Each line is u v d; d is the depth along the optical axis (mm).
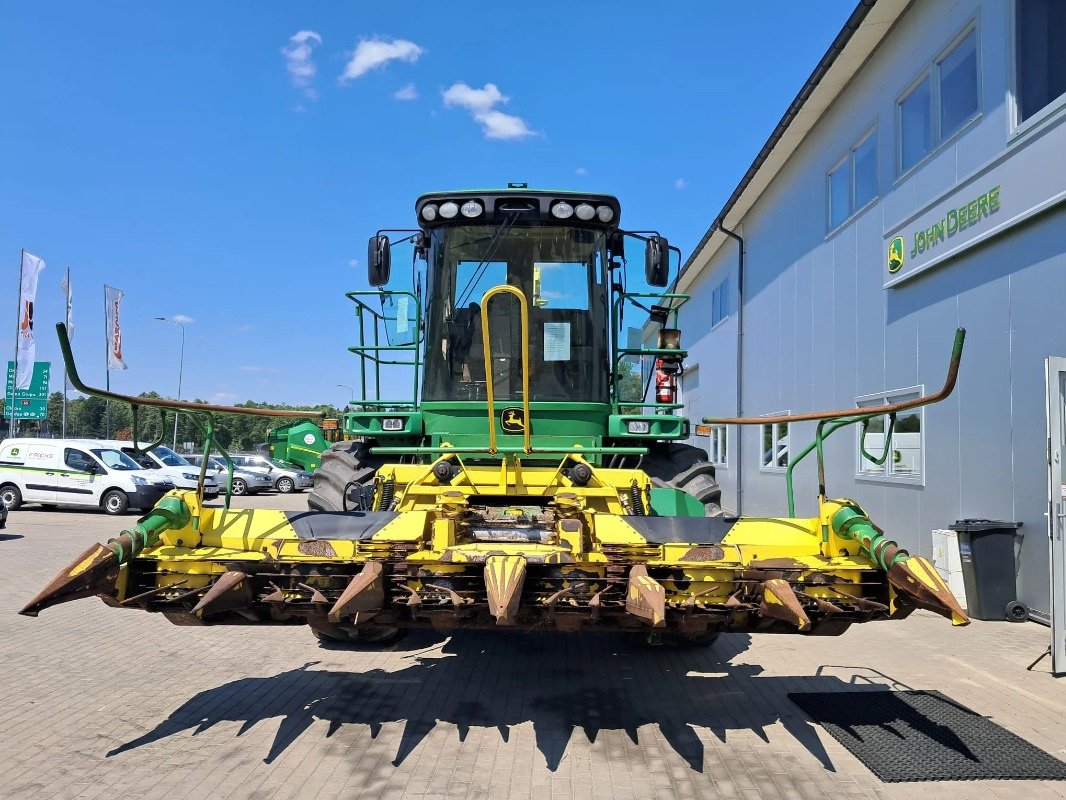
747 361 17391
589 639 6758
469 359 6094
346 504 6207
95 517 17672
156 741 4336
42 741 4324
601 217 6062
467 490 4961
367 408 6543
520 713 4852
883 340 10570
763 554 4234
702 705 5035
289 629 7090
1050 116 7027
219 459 30672
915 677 5691
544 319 6105
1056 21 7227
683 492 5648
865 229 11172
